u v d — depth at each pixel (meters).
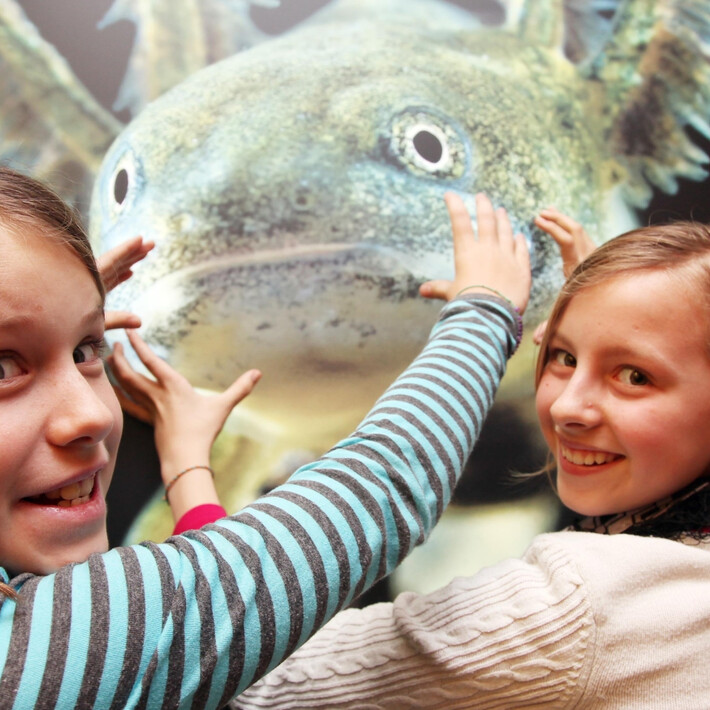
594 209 0.73
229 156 0.67
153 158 0.67
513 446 0.70
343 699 0.51
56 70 0.66
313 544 0.39
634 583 0.46
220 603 0.37
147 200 0.66
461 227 0.63
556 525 0.70
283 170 0.67
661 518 0.53
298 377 0.67
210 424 0.64
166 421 0.64
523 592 0.47
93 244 0.66
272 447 0.67
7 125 0.66
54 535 0.40
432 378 0.49
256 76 0.68
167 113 0.67
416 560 0.69
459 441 0.47
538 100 0.72
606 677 0.44
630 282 0.51
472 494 0.69
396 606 0.53
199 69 0.68
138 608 0.36
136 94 0.67
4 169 0.42
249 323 0.67
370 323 0.68
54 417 0.39
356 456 0.44
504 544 0.69
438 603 0.50
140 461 0.66
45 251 0.38
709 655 0.45
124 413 0.66
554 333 0.56
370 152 0.68
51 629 0.34
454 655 0.47
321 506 0.41
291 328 0.67
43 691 0.33
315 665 0.53
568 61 0.73
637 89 0.74
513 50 0.72
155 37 0.68
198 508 0.60
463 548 0.69
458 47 0.71
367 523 0.41
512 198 0.70
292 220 0.67
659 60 0.74
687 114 0.74
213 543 0.39
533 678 0.45
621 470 0.52
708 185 0.74
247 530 0.39
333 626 0.56
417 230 0.68
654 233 0.54
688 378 0.49
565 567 0.47
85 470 0.40
